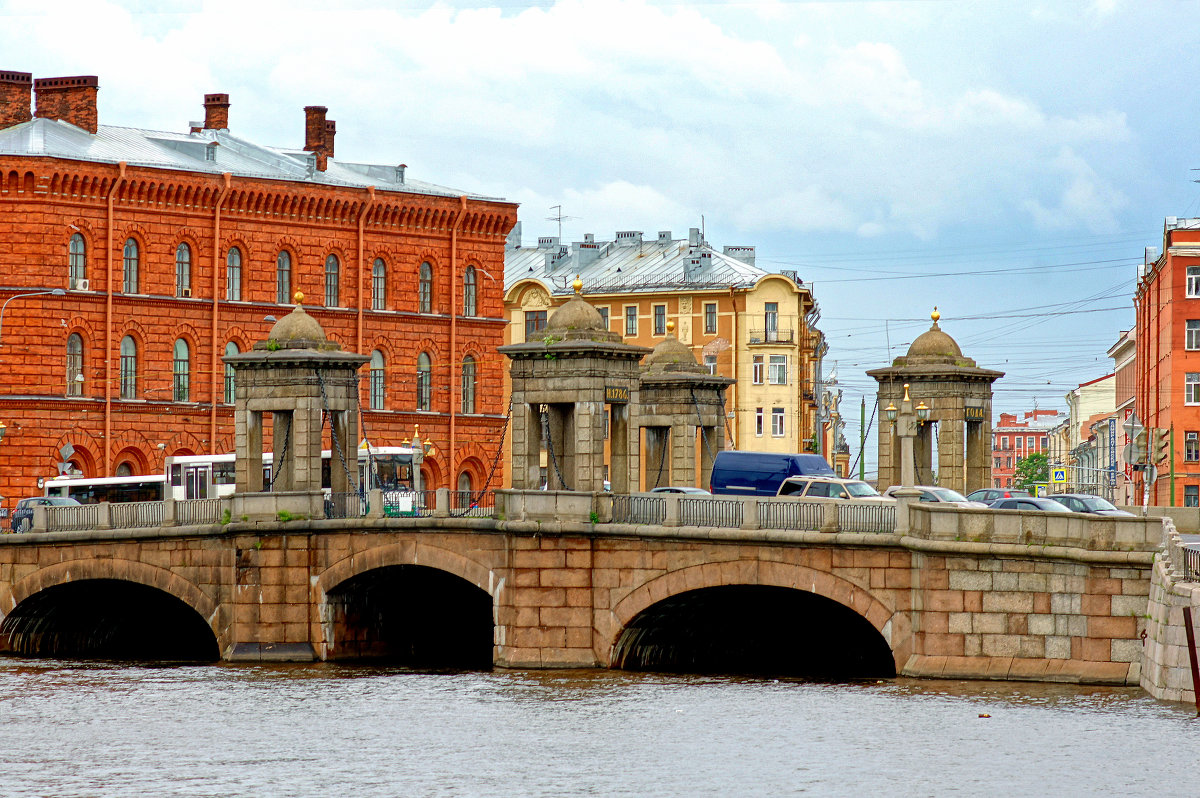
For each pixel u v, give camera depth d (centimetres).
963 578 8606
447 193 16700
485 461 16775
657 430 11988
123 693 9356
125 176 14825
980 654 8581
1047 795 6569
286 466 10675
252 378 10588
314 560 10338
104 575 10862
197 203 15275
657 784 6900
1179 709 7744
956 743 7369
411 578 10588
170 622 12075
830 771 7019
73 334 14738
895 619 8825
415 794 6825
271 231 15650
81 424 14700
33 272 14475
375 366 16200
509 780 7012
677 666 10038
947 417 11425
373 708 8650
